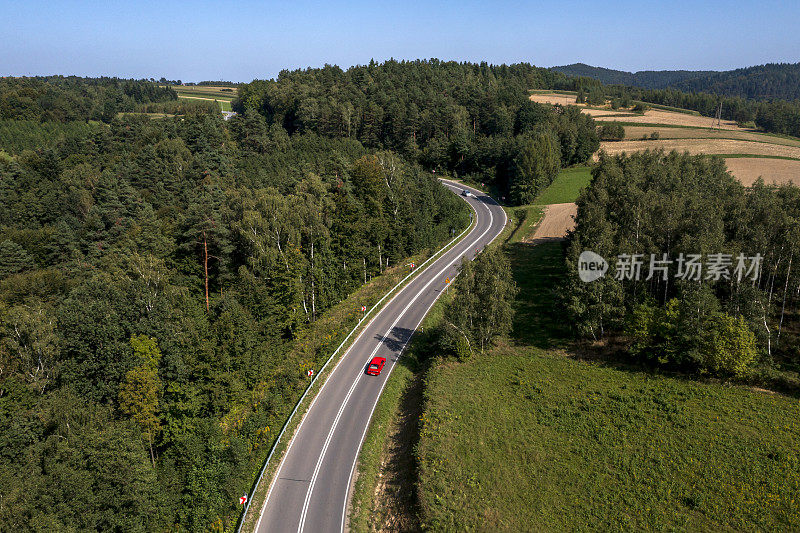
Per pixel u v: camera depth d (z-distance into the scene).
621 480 37.06
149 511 36.09
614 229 59.53
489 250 60.53
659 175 68.75
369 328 66.38
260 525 36.56
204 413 48.31
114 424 39.28
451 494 36.69
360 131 164.38
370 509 38.88
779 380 46.03
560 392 48.84
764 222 52.75
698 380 48.62
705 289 48.44
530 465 39.34
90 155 134.00
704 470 36.97
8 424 36.31
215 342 49.75
